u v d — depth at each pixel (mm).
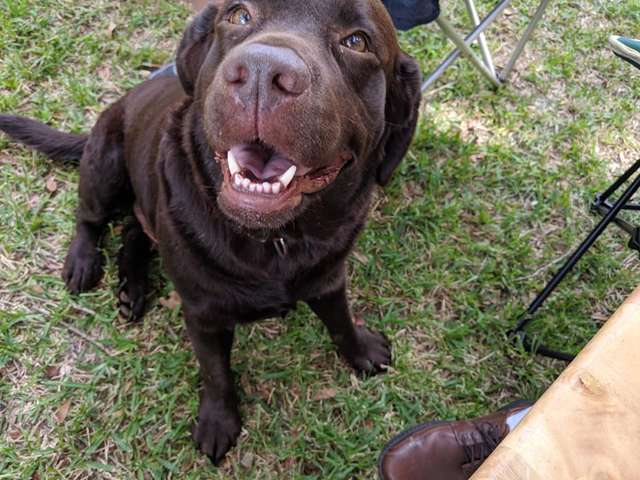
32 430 555
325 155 333
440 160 771
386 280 674
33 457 539
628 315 265
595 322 667
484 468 233
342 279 504
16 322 604
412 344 639
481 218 724
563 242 724
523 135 806
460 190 751
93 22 828
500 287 686
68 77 771
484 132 807
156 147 483
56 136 659
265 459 560
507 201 754
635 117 847
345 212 439
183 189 418
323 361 617
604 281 694
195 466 550
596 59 892
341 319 553
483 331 649
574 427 241
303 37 336
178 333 619
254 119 296
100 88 774
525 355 630
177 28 838
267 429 574
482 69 785
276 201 338
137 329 618
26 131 654
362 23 361
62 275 631
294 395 596
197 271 434
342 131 352
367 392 604
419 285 669
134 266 622
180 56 432
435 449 528
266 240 415
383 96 403
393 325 647
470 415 600
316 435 570
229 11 374
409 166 752
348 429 583
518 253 704
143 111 542
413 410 596
